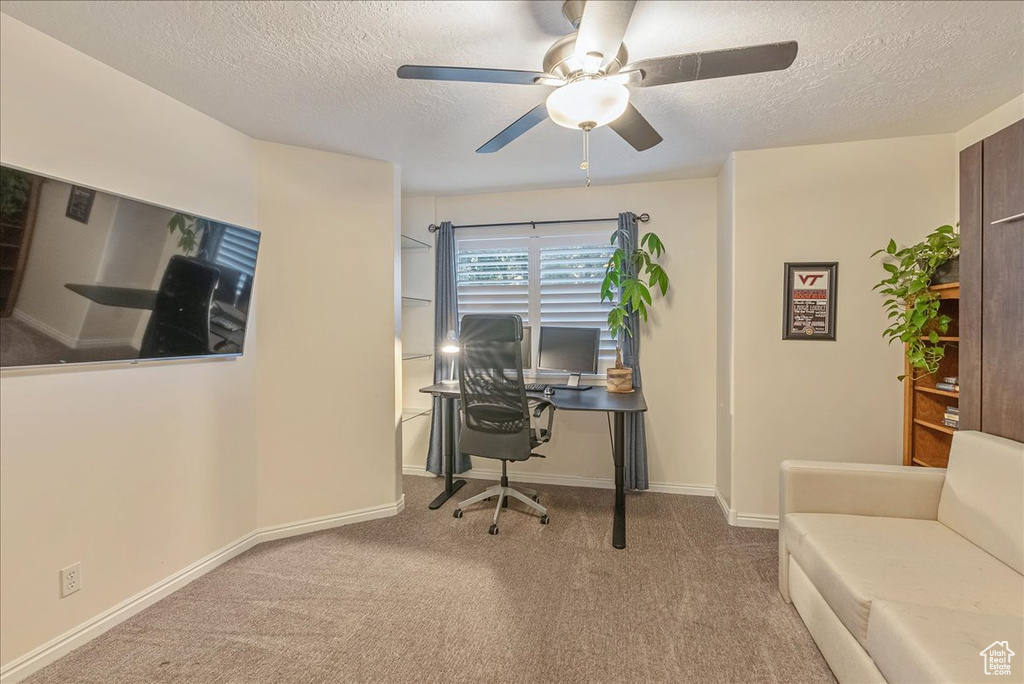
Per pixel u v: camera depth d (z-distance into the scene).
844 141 2.70
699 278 3.42
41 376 1.68
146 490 2.05
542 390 3.25
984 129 2.37
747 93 2.12
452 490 3.43
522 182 3.49
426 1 1.50
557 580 2.26
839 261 2.74
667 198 3.47
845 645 1.50
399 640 1.83
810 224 2.77
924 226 2.63
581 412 3.65
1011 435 1.76
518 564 2.42
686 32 1.67
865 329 2.72
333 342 2.86
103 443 1.88
